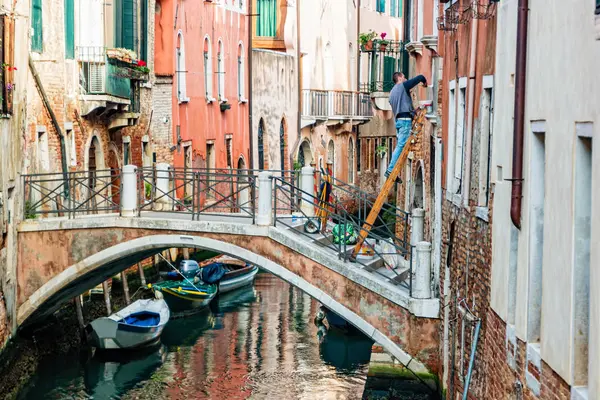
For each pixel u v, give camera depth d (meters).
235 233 19.23
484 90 13.81
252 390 21.23
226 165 37.25
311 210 20.95
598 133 8.35
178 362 23.28
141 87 29.59
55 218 20.33
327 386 21.48
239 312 28.58
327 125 46.31
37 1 22.33
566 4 9.41
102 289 25.64
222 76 36.94
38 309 20.73
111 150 27.25
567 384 9.33
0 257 19.31
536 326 10.84
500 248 12.38
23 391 20.31
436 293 18.31
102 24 25.06
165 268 31.02
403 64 30.80
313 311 28.77
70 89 23.98
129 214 20.02
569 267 9.26
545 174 10.12
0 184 19.20
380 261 19.61
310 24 44.75
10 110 19.64
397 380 18.11
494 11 13.09
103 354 23.22
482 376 13.52
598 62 8.38
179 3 32.00
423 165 21.12
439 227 18.27
